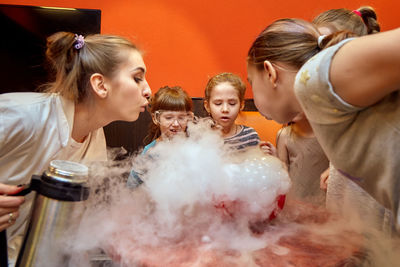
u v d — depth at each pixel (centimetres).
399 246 49
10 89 158
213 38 205
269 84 54
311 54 48
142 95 79
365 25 88
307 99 38
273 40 53
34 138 69
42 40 159
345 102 34
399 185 37
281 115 57
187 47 204
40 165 74
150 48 202
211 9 204
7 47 157
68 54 74
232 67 207
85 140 87
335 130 39
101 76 73
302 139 107
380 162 38
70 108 76
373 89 32
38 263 43
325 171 96
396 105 36
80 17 160
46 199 42
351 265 43
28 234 43
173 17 202
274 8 203
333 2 200
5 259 49
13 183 71
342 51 34
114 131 165
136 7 200
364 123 37
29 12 157
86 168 46
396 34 30
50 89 80
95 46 74
